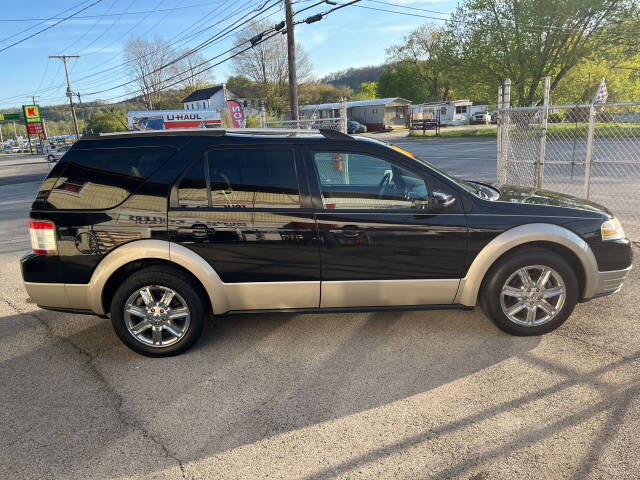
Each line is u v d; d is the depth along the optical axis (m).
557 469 2.32
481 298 3.76
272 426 2.75
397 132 48.84
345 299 3.63
